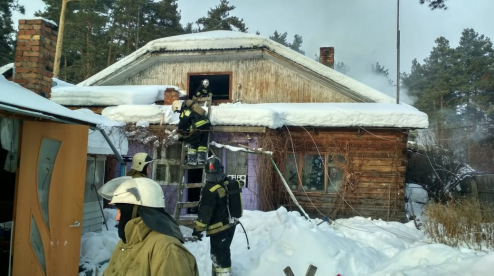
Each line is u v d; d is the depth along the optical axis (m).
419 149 15.11
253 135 9.86
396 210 10.05
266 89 13.12
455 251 5.44
